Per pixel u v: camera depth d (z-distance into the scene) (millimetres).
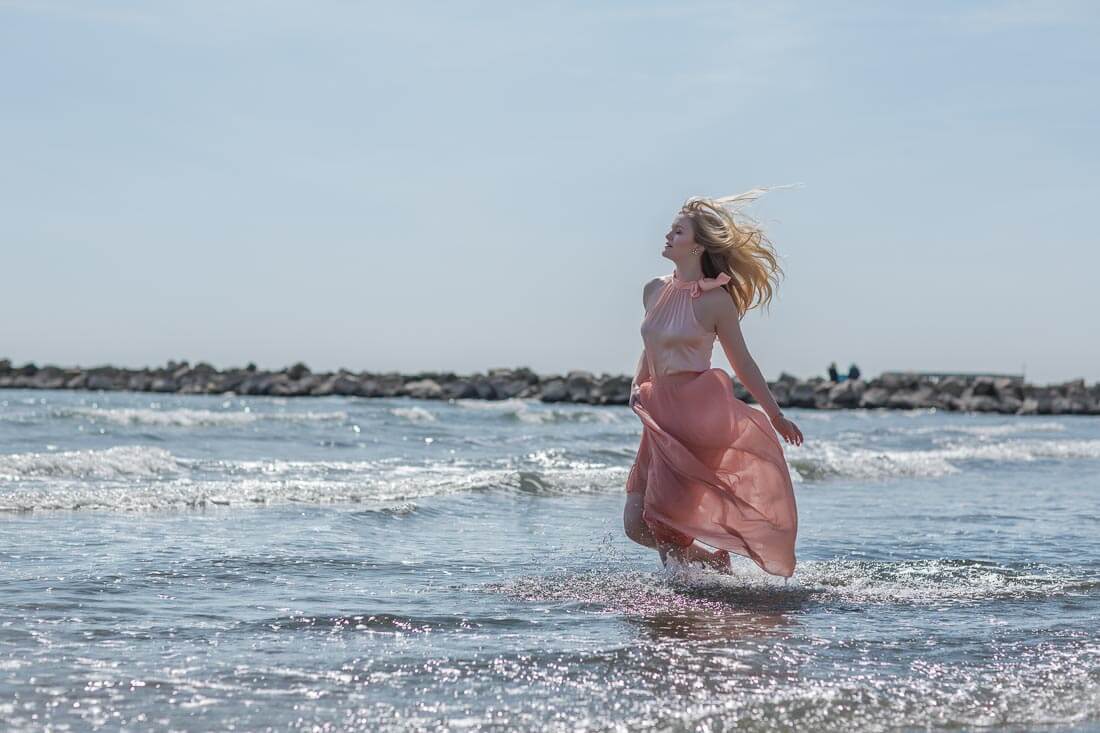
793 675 4004
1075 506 11109
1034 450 20719
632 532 6578
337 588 5609
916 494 12289
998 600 5664
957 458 18453
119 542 6859
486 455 17281
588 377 64688
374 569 6254
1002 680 3988
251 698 3586
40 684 3664
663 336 6242
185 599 5188
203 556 6422
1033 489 13320
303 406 41344
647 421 6293
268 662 4047
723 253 6320
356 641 4426
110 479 11203
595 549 7484
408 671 3961
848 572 6527
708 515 6230
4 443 15625
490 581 6000
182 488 9609
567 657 4207
